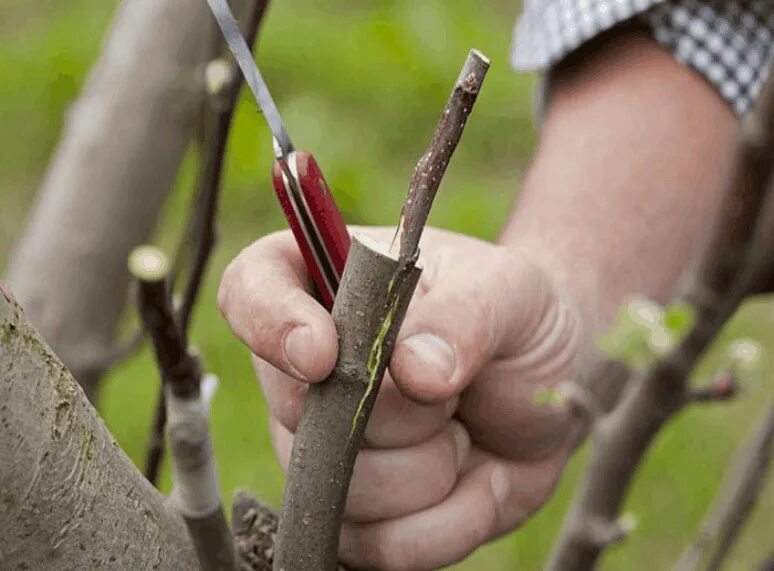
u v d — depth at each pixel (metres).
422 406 0.78
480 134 3.12
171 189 1.17
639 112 1.00
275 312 0.70
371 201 2.80
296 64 3.23
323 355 0.61
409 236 0.60
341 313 0.62
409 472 0.79
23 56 3.20
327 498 0.63
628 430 0.89
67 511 0.60
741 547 1.89
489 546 2.01
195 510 0.68
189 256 0.81
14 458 0.58
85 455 0.61
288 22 3.38
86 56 3.15
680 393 0.87
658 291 0.98
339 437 0.63
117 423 2.28
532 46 1.02
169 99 1.13
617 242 0.97
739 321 2.38
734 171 0.80
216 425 2.23
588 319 0.94
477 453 0.86
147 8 1.13
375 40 3.30
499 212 2.79
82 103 1.17
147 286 0.64
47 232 1.17
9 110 3.07
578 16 0.98
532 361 0.83
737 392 0.88
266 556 0.76
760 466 1.00
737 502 1.01
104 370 1.17
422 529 0.80
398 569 0.80
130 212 1.15
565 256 0.96
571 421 0.88
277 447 0.84
